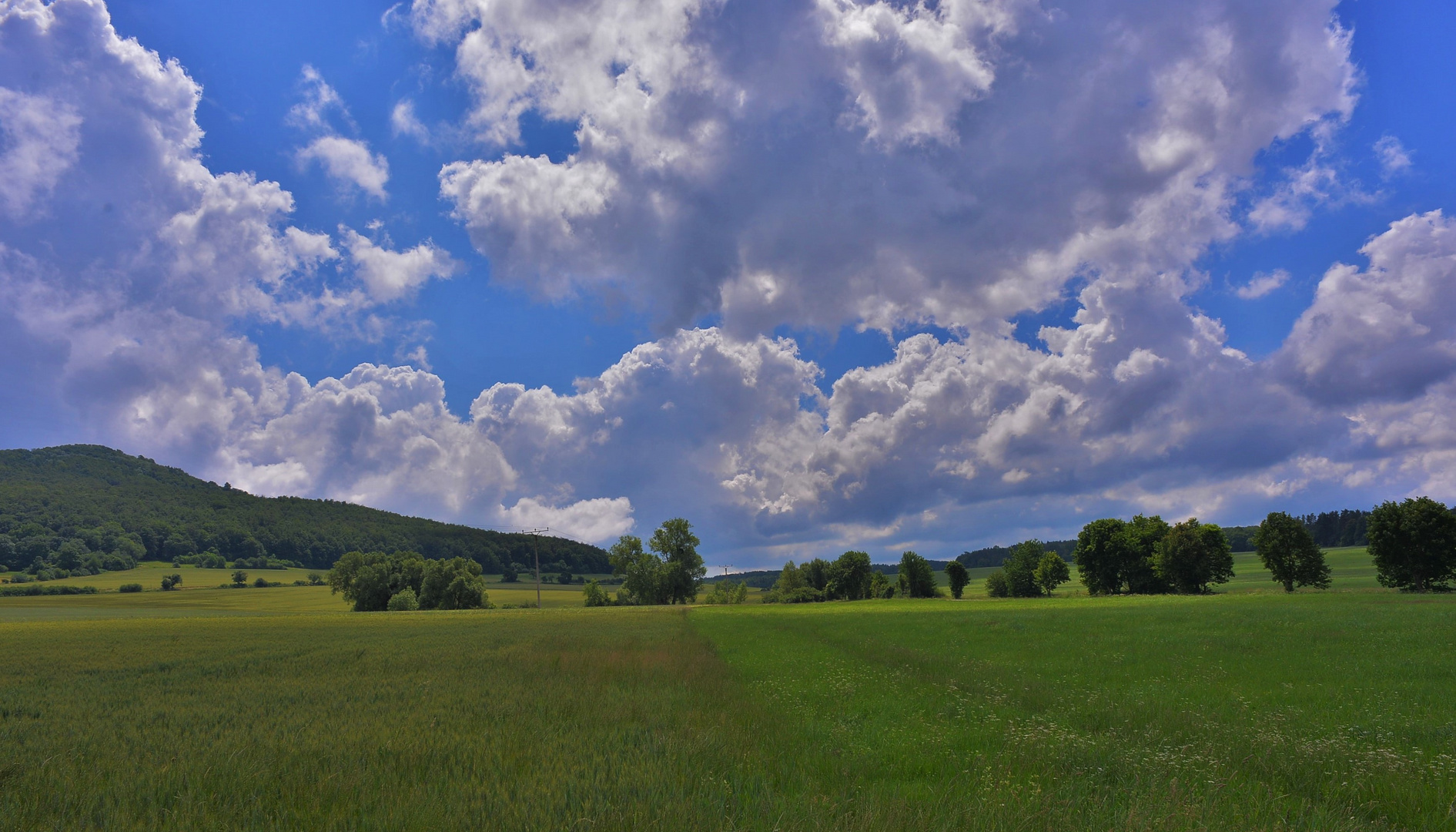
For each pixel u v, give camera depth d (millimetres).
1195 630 33438
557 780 9453
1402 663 20484
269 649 37781
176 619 79188
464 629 54688
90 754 12469
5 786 10203
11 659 34125
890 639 34969
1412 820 7961
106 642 44219
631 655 29875
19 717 17094
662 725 13594
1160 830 7223
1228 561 99000
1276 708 14609
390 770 10492
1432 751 10922
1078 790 8727
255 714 16641
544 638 42125
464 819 7848
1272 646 26172
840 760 10711
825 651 29781
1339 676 18938
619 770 9938
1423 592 72312
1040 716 14109
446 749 11898
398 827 7777
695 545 137750
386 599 120625
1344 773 9609
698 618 67938
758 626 50625
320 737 13344
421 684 21547
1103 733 12328
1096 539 111062
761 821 7609
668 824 7438
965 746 11812
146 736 14031
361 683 22422
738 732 12703
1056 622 42344
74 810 8984
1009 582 139875
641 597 133875
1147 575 107000
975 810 7812
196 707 17969
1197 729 12406
